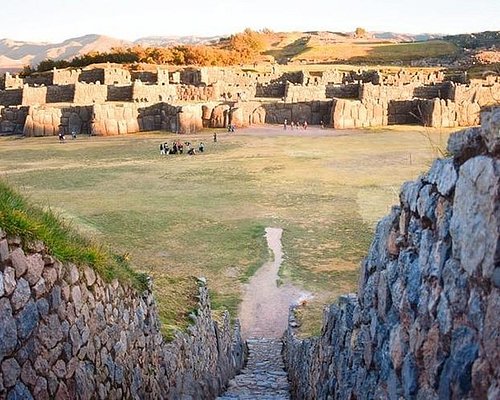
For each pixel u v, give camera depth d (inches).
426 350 298.7
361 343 440.1
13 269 303.3
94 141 3683.6
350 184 2389.3
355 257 1541.6
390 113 4352.9
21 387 304.5
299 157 3024.1
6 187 382.0
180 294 788.0
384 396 364.2
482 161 250.4
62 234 391.2
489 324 233.9
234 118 4136.3
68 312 362.6
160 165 2849.4
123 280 482.6
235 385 864.9
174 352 605.0
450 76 5108.3
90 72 5044.3
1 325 289.9
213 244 1632.6
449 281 277.6
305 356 740.7
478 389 241.0
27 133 3954.2
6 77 4955.7
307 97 4633.4
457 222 272.7
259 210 1994.3
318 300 1257.4
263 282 1382.9
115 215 1868.8
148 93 4483.3
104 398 407.8
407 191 362.0
